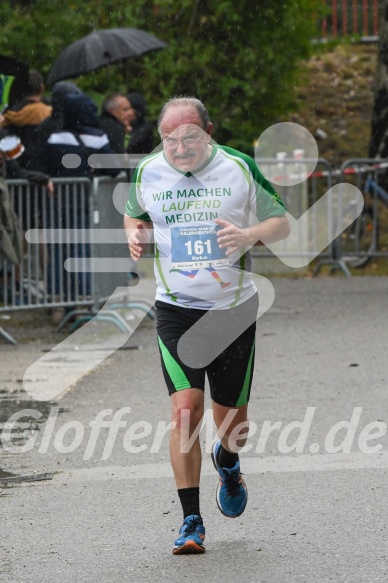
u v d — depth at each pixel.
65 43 21.30
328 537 7.12
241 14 21.69
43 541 7.19
